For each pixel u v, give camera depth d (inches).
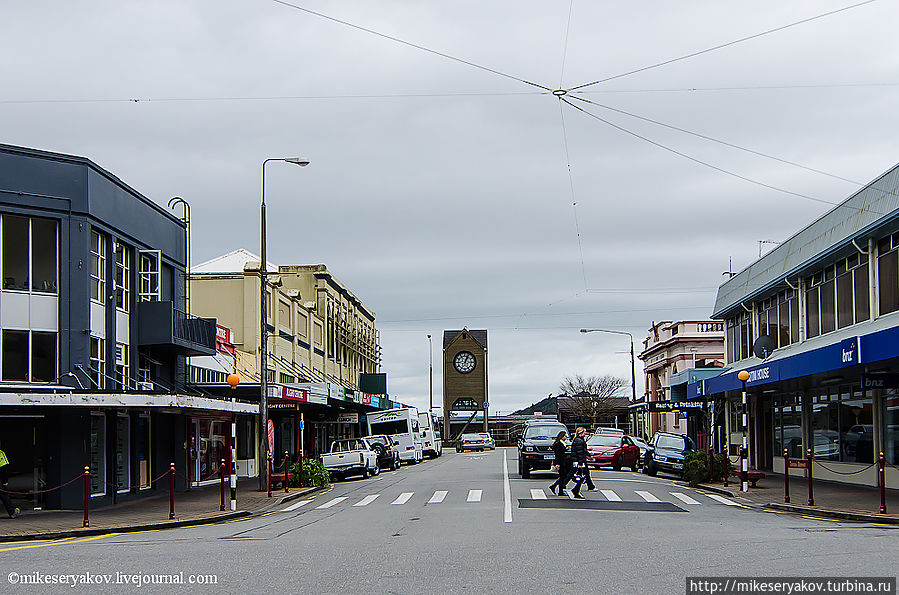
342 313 2689.5
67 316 976.9
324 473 1352.1
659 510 837.8
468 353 4766.2
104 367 1050.7
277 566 481.4
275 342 1871.3
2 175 952.9
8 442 934.4
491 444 3555.6
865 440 1144.8
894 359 865.5
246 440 1620.3
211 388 1343.5
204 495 1143.0
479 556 502.6
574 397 4495.6
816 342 1238.9
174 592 403.5
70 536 729.0
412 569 458.0
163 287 1246.3
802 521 738.8
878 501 889.5
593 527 668.1
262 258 1179.3
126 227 1115.3
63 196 989.8
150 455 1165.7
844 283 1153.4
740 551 511.2
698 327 2561.5
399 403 2787.9
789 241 1360.7
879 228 1003.3
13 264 957.8
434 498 1018.7
